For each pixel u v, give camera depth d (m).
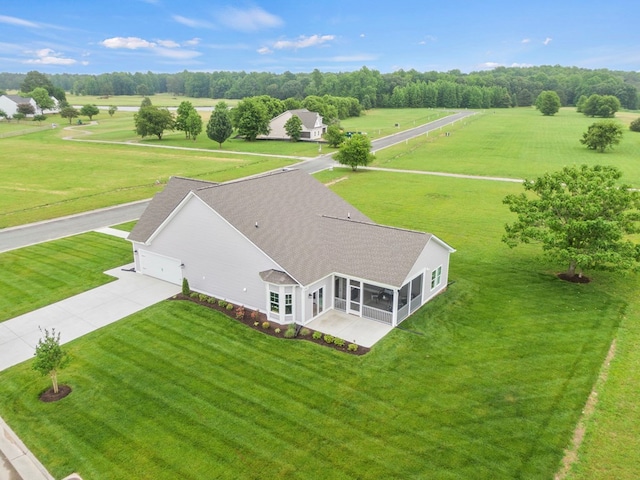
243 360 19.12
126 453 14.05
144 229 28.02
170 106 197.88
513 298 24.70
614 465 13.43
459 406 16.12
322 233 25.58
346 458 13.79
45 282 26.92
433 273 24.56
